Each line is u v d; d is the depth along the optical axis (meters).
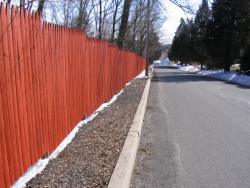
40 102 5.69
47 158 6.01
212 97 18.34
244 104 15.45
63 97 7.08
